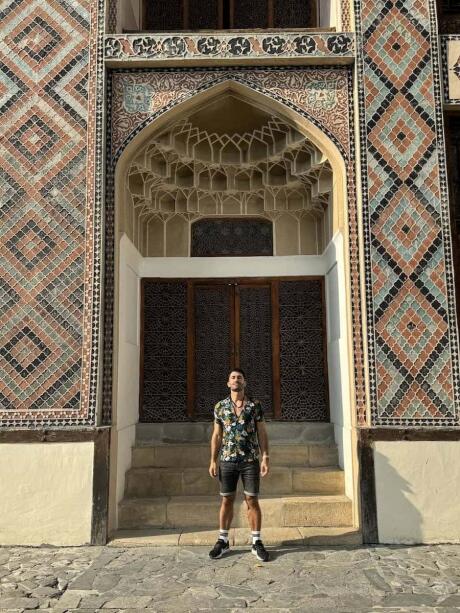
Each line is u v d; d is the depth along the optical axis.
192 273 4.84
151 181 4.43
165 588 2.73
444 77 3.84
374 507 3.43
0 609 2.50
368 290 3.62
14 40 3.86
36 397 3.51
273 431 4.52
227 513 3.25
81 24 3.86
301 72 3.88
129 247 4.24
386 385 3.53
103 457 3.46
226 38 3.83
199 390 4.69
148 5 4.79
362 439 3.49
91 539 3.39
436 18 3.87
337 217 3.98
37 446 3.45
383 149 3.74
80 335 3.55
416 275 3.63
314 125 3.84
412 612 2.46
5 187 3.71
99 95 3.78
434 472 3.45
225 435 3.27
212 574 2.92
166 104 3.84
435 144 3.75
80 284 3.60
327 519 3.67
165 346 4.73
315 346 4.70
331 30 3.94
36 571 2.96
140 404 4.63
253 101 3.95
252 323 4.79
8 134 3.76
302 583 2.79
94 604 2.55
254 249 4.91
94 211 3.67
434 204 3.69
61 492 3.42
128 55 3.82
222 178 4.80
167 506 3.72
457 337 3.57
